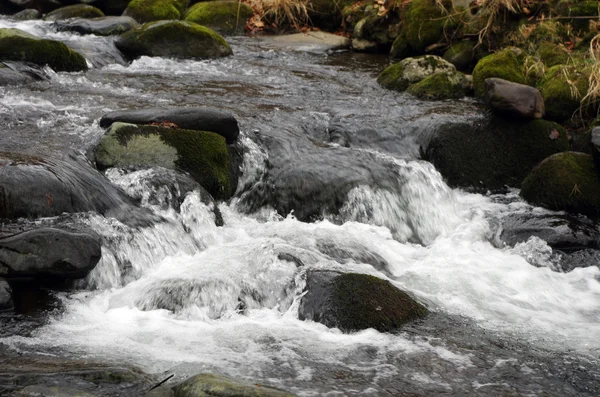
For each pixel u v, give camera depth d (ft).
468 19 34.81
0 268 14.42
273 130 23.50
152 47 33.86
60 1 43.34
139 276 16.39
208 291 15.34
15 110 22.63
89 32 36.63
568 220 21.35
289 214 20.74
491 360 13.73
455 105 27.61
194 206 18.76
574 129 26.13
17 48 27.94
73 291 15.28
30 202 16.28
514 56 29.91
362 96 29.07
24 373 11.73
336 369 12.96
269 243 17.72
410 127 24.79
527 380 13.05
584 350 14.38
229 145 21.75
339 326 14.52
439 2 34.99
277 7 42.29
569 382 13.08
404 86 30.32
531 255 19.67
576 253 19.99
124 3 43.75
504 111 24.59
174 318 14.69
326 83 31.09
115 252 16.30
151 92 26.96
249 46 38.70
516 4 33.86
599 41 29.58
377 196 21.07
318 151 22.53
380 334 14.43
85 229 16.03
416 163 22.70
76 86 26.81
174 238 17.81
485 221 21.62
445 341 14.37
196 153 20.26
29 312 14.21
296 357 13.29
